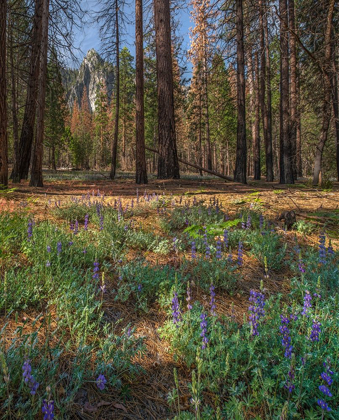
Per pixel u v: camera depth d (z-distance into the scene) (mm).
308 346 2115
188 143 59281
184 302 3102
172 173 12648
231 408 1756
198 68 25141
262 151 50844
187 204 6645
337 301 2893
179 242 4570
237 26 13125
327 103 11750
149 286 3156
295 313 2562
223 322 2777
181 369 2209
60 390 1776
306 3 11766
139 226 5281
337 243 4934
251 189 10484
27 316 2477
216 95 30484
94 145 71062
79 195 8188
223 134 40406
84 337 2115
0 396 1605
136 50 11305
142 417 1783
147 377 2104
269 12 11109
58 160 71750
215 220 5535
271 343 2357
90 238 4457
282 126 16031
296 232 5410
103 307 2850
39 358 1955
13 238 3824
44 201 6746
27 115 12727
